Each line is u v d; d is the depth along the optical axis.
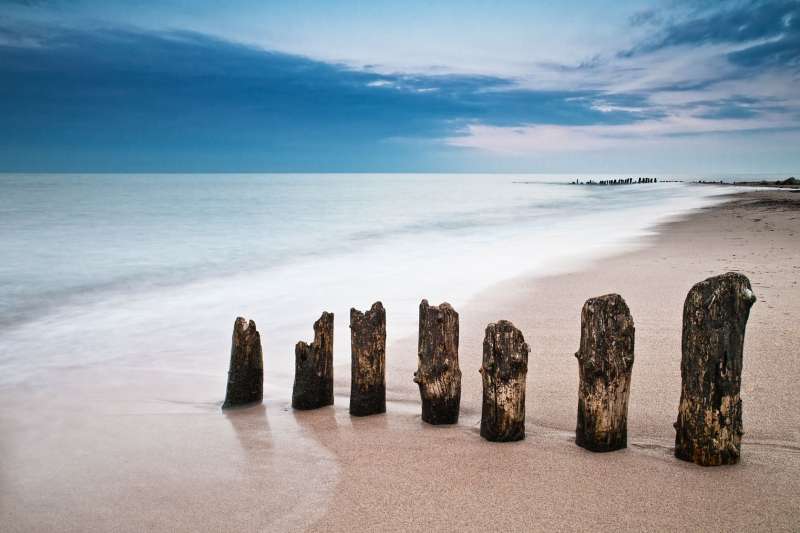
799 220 23.97
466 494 3.83
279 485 4.06
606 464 4.17
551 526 3.45
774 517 3.47
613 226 27.12
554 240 21.92
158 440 4.97
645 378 6.14
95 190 85.88
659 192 69.56
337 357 7.55
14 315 11.23
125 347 8.75
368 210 42.91
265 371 7.13
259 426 5.19
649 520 3.48
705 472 4.00
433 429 4.97
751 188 65.19
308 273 15.62
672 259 14.74
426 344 5.06
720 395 4.02
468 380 6.31
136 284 14.48
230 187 113.19
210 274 15.88
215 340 9.08
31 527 3.68
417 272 14.94
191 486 4.11
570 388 5.97
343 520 3.59
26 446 4.97
